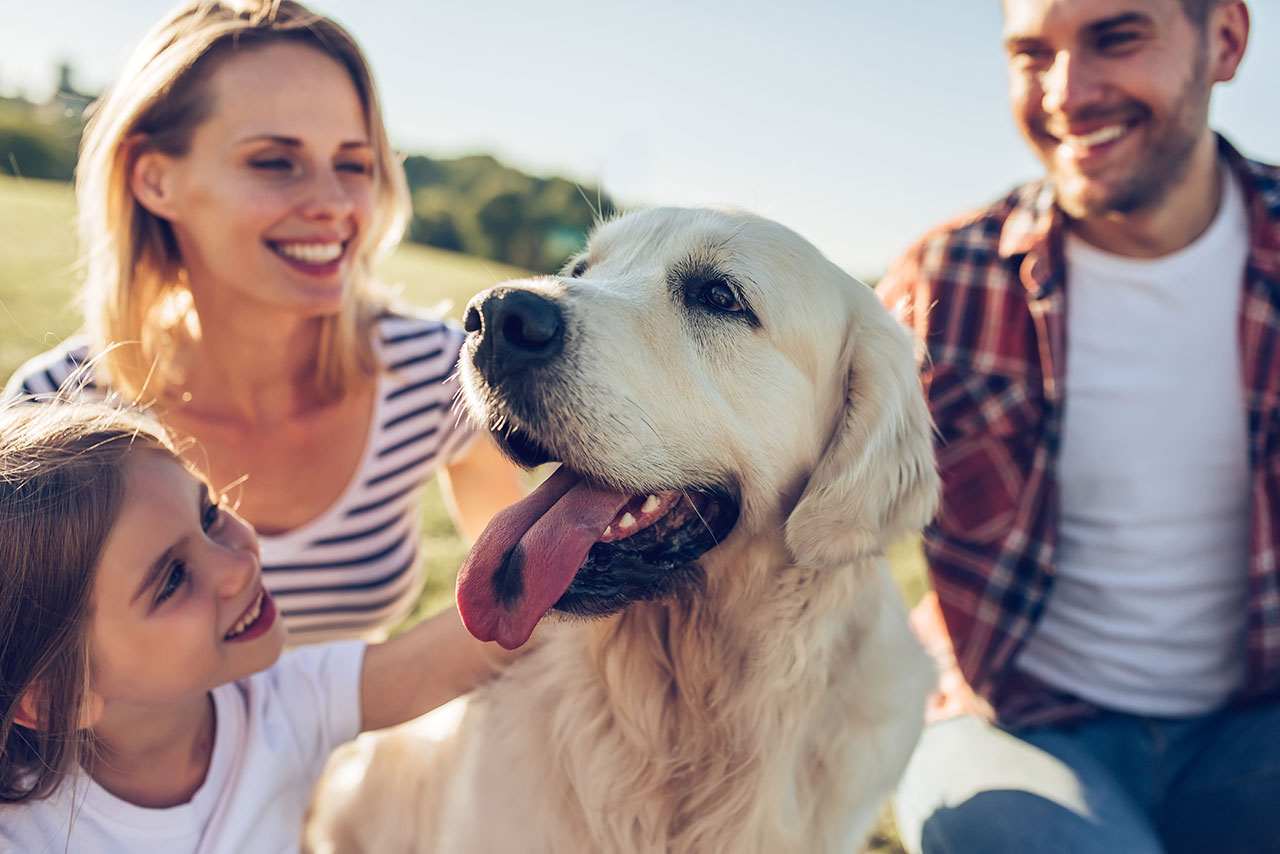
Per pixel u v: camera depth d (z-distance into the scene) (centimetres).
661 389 65
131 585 58
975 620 84
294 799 69
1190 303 82
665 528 66
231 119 75
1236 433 81
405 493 90
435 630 71
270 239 78
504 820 67
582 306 64
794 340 69
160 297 85
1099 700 83
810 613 67
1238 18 81
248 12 78
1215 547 82
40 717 58
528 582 61
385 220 91
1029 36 82
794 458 69
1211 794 77
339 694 69
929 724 87
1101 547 84
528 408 63
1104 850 70
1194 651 83
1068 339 85
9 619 57
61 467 57
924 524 71
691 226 71
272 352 82
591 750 67
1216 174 84
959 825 75
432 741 75
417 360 89
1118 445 83
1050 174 85
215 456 85
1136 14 76
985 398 86
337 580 87
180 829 62
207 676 61
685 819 68
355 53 82
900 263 96
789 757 67
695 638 68
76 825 59
